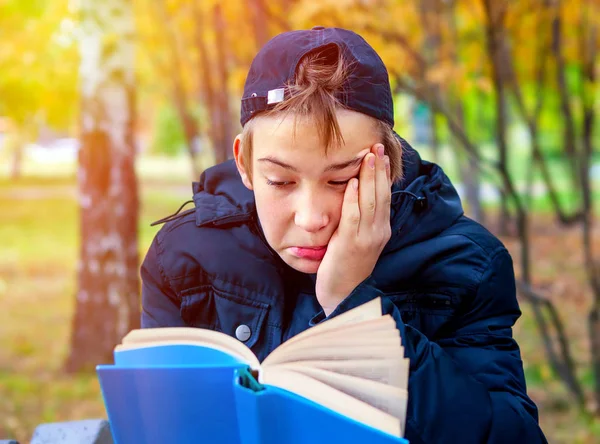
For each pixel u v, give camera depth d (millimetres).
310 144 1050
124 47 5652
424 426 1087
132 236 5836
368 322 925
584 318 7066
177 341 994
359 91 1067
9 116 13125
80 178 5809
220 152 4430
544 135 14367
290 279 1358
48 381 5547
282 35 1131
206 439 931
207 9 4301
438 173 1384
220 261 1360
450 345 1250
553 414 4727
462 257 1273
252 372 950
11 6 7254
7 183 24734
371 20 3447
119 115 5719
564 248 10375
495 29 3828
